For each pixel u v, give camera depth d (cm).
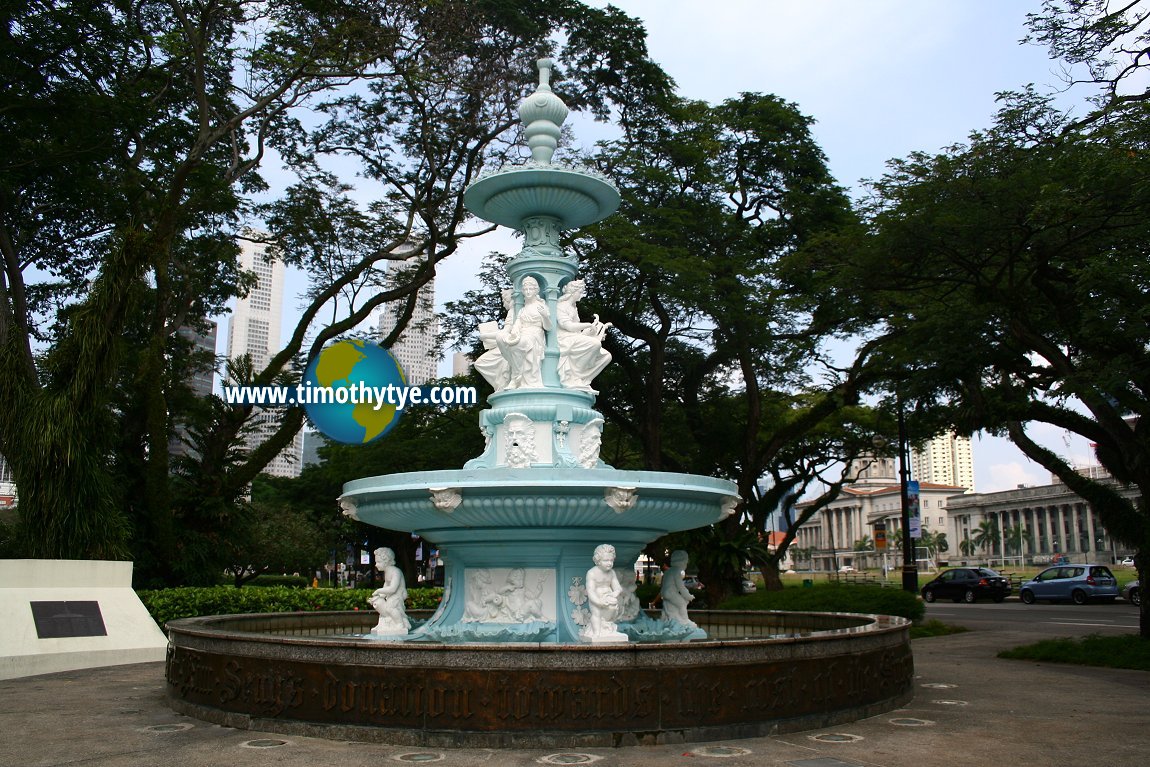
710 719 634
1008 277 1395
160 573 1811
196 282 2405
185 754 595
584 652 617
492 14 2191
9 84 1648
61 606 1181
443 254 2341
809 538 12669
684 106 2509
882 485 11925
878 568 9650
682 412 2978
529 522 834
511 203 1009
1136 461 1303
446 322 2645
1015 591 3791
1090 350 1280
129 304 1562
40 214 1981
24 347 1647
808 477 3284
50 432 1438
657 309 2467
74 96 1656
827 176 2558
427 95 2219
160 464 1798
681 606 997
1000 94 1282
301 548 3800
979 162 1257
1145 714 765
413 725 620
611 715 613
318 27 2014
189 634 773
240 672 702
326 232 2420
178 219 1894
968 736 656
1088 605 3036
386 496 853
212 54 2042
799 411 3139
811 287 2127
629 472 801
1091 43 1230
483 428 973
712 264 2248
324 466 3881
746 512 3072
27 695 886
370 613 1195
